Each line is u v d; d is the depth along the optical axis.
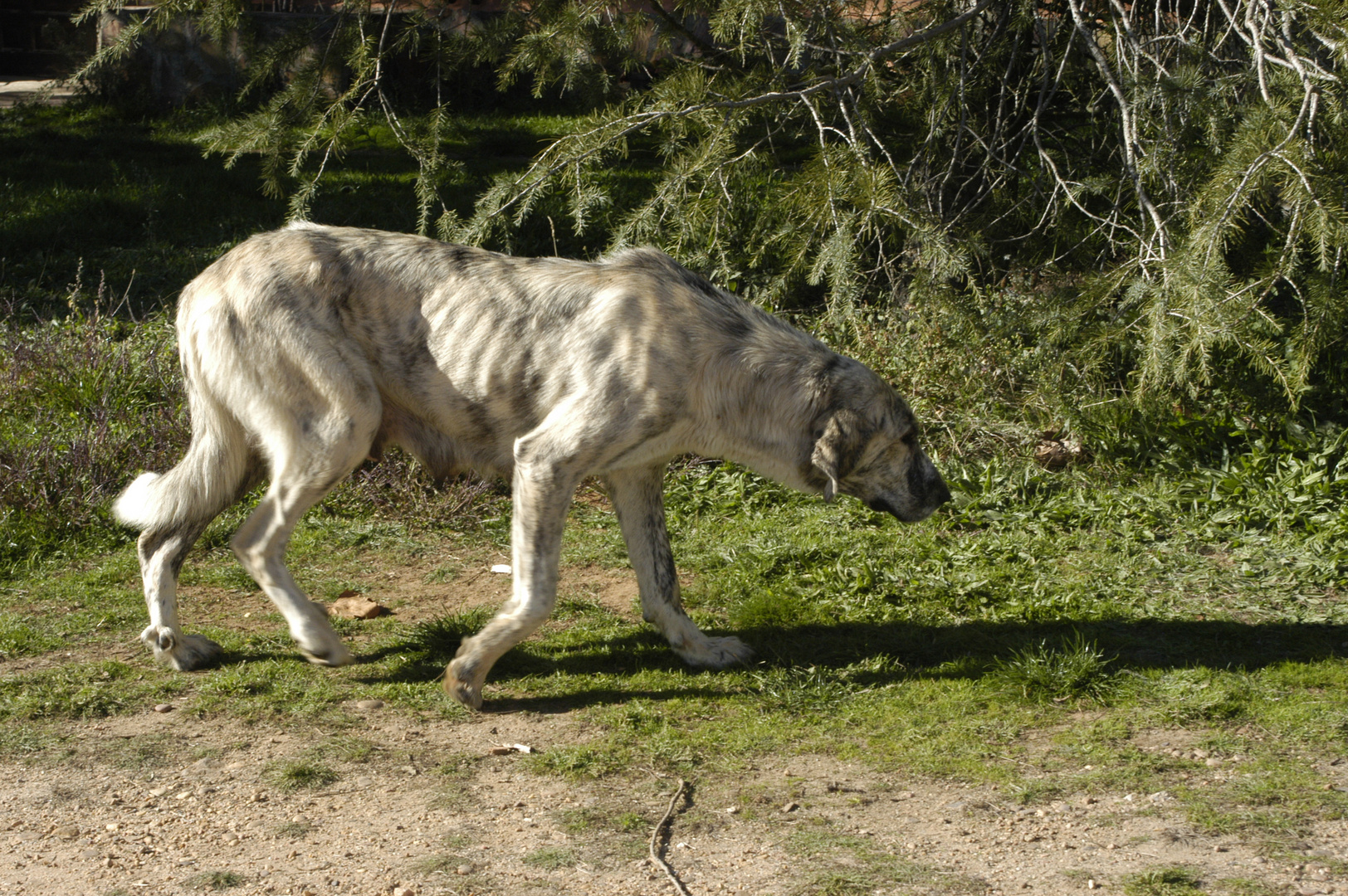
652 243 9.34
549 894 4.30
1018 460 9.72
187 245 16.53
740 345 6.16
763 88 9.27
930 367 10.45
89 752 5.44
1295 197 7.27
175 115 23.98
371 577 8.01
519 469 5.96
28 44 32.69
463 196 17.62
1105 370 10.20
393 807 4.97
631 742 5.62
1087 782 5.20
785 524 8.91
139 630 6.89
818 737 5.71
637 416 5.92
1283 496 8.87
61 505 8.37
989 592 7.55
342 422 6.04
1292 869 4.44
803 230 9.51
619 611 7.42
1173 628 7.02
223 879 4.37
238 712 5.87
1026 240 11.24
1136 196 10.13
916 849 4.64
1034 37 11.82
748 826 4.84
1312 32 7.84
